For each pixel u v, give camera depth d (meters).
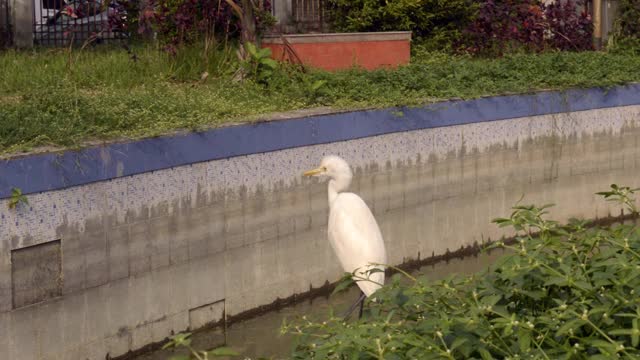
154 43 15.65
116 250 9.38
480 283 5.26
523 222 5.56
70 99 10.36
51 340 8.80
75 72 13.20
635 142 15.86
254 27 13.90
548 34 18.62
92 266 9.14
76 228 8.97
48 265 8.75
